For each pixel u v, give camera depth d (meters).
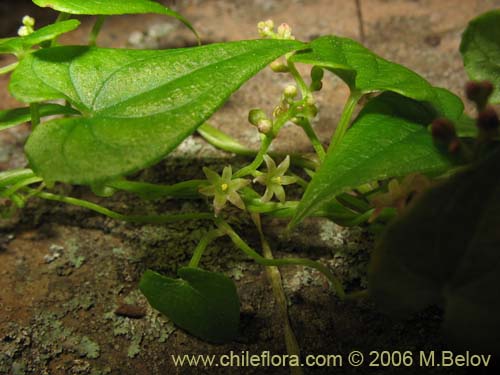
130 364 0.09
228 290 0.08
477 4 0.16
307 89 0.09
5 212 0.10
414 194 0.07
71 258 0.10
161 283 0.08
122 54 0.08
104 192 0.09
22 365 0.09
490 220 0.06
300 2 0.17
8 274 0.10
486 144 0.07
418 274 0.06
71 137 0.07
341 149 0.07
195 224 0.10
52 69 0.08
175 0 0.18
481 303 0.06
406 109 0.08
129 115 0.07
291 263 0.08
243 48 0.08
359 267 0.10
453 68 0.14
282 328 0.09
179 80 0.07
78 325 0.09
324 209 0.09
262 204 0.09
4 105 0.14
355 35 0.16
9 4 0.18
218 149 0.12
